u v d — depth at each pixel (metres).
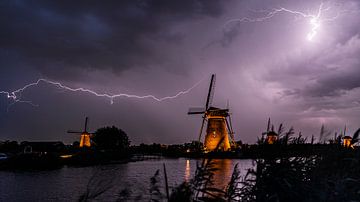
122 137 132.38
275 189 5.26
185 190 4.48
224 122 102.19
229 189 4.90
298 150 5.89
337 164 5.80
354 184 5.12
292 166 5.51
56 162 74.88
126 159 115.94
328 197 4.94
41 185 41.66
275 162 5.45
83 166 77.56
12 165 70.62
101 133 128.12
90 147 117.94
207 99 106.62
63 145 109.06
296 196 5.29
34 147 102.12
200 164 4.57
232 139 99.94
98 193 4.92
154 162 96.31
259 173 5.31
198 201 4.47
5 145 111.50
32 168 71.00
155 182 4.92
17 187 39.94
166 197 4.55
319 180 5.37
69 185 40.94
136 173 47.62
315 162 5.91
